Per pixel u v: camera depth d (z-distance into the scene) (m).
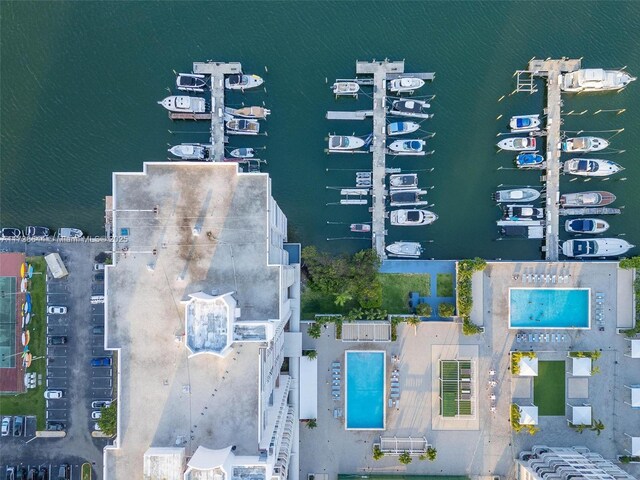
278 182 67.75
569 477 52.97
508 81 67.12
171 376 41.66
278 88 68.19
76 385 64.94
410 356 63.31
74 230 67.06
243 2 68.06
